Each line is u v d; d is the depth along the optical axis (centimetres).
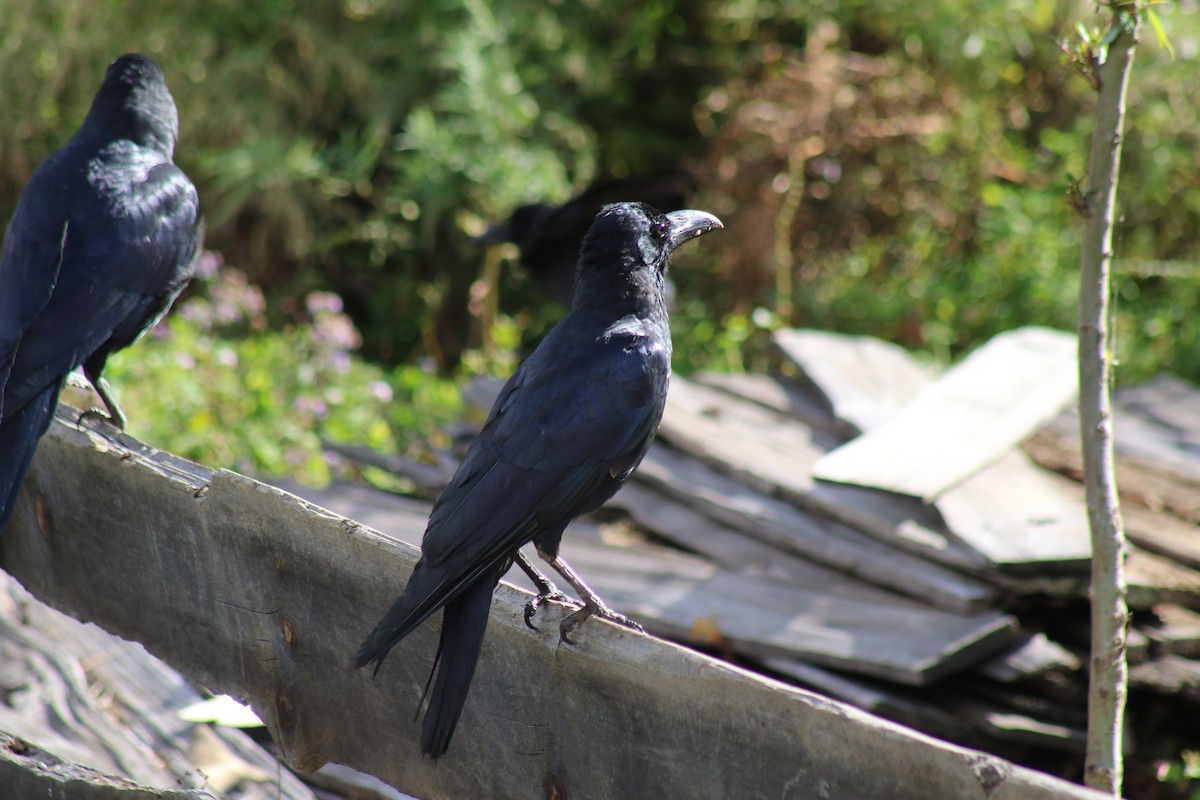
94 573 546
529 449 526
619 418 545
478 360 1795
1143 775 880
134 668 714
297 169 2023
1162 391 1320
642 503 1080
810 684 838
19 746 476
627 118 2389
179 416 1381
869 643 831
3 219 2162
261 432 1394
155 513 510
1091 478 575
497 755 424
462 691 400
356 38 2136
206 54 2094
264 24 2138
